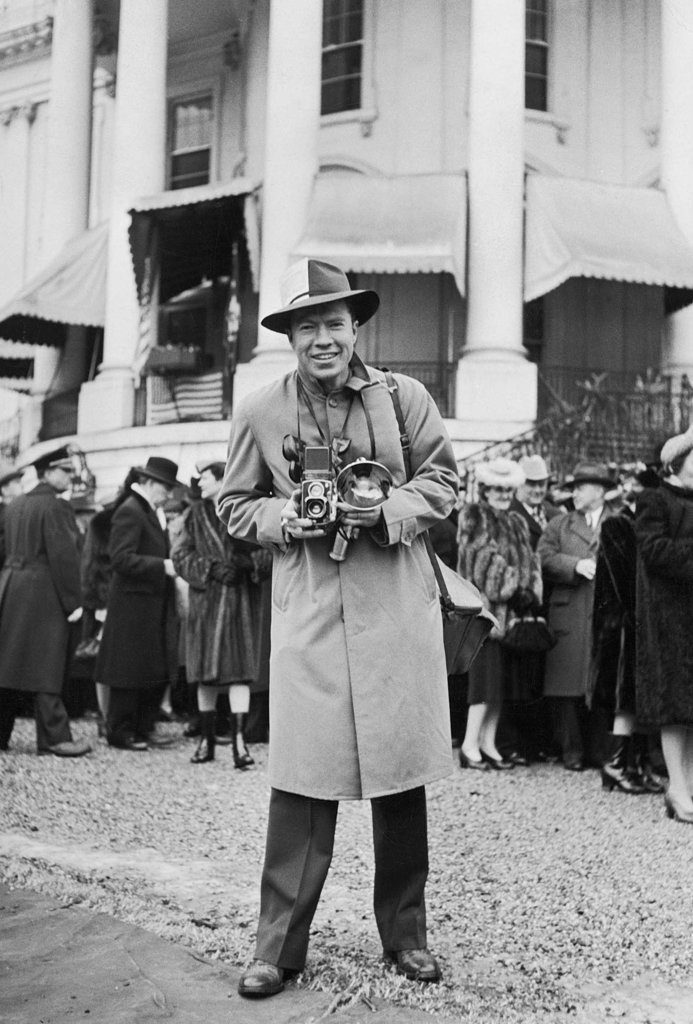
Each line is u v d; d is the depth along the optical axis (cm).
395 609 359
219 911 434
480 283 1753
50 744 822
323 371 362
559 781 758
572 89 2048
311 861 358
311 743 353
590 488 830
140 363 1956
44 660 815
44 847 539
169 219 1902
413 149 2016
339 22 2083
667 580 622
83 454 1711
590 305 2016
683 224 1834
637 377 1741
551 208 1780
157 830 586
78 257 2078
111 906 438
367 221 1747
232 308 1919
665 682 616
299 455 363
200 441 1761
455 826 611
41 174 2980
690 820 618
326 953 383
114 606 869
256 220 1831
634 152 2055
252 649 781
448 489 368
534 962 385
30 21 2978
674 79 1848
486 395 1714
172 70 2353
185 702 1073
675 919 435
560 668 812
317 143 1834
